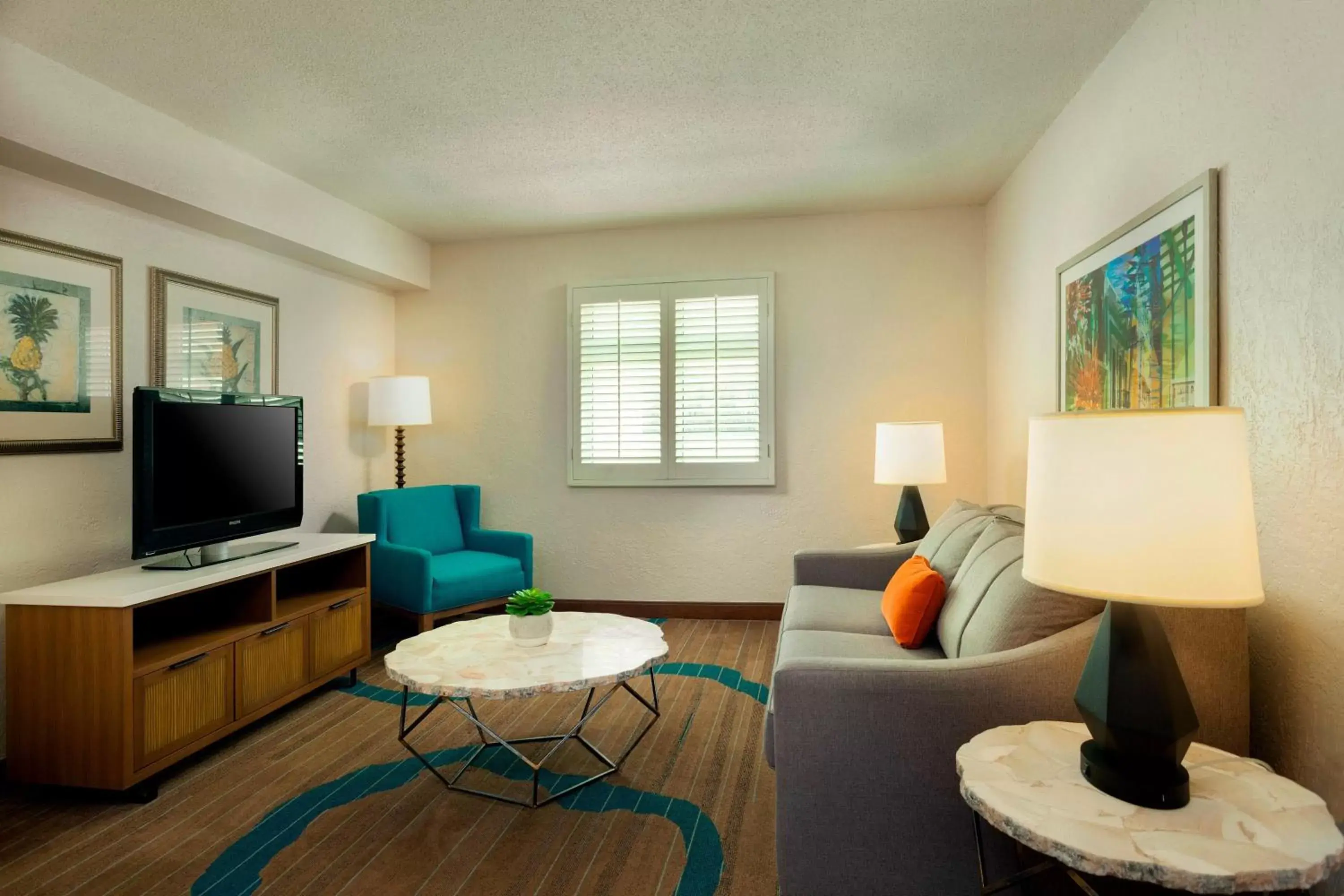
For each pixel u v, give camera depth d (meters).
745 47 2.35
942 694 1.53
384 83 2.55
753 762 2.39
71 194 2.66
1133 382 2.22
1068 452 1.20
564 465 4.47
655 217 4.16
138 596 2.16
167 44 2.28
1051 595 1.67
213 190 2.98
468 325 4.58
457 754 2.47
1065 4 2.14
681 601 4.34
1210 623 1.46
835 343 4.16
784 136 3.06
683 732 2.64
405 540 4.00
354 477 4.29
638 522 4.39
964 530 2.56
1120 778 1.15
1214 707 1.45
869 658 1.92
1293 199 1.51
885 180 3.61
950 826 1.52
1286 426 1.55
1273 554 1.60
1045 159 3.04
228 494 2.82
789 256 4.20
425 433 4.62
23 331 2.50
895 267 4.10
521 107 2.76
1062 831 1.07
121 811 2.11
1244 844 1.03
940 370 4.05
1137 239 2.19
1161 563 1.10
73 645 2.15
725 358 4.24
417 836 1.96
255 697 2.62
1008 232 3.60
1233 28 1.72
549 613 2.37
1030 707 1.51
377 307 4.50
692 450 4.27
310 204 3.56
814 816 1.57
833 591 2.97
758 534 4.26
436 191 3.67
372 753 2.50
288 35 2.24
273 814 2.09
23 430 2.49
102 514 2.77
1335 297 1.40
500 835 1.96
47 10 2.09
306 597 3.13
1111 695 1.17
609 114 2.83
